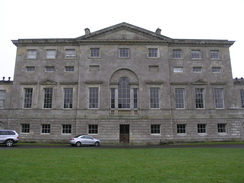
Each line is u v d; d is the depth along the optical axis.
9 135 27.98
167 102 36.12
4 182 9.86
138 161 15.80
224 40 39.12
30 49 38.09
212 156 18.47
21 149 23.27
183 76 37.75
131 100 35.94
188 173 11.82
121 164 14.48
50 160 15.79
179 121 36.09
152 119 35.41
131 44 37.75
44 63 37.50
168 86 36.66
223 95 37.72
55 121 35.50
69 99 36.44
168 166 13.76
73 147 28.55
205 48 39.03
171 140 34.81
